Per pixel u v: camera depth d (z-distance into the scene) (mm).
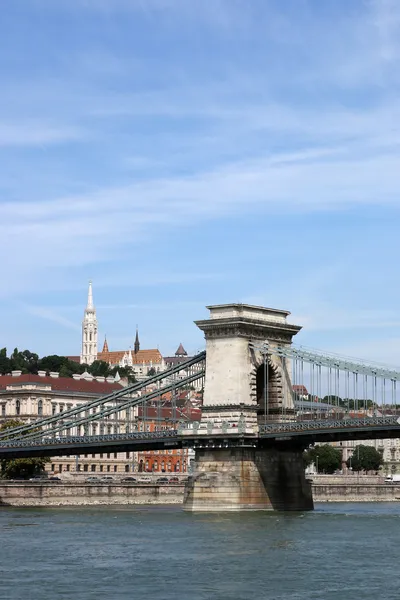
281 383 187500
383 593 99375
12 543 133875
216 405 183375
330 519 166125
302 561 116812
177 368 197500
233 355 183250
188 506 182875
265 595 98375
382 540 135125
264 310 188125
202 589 101000
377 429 164875
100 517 175375
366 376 177375
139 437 192625
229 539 136250
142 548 127750
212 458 182750
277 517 168625
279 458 185375
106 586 102438
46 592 99688
